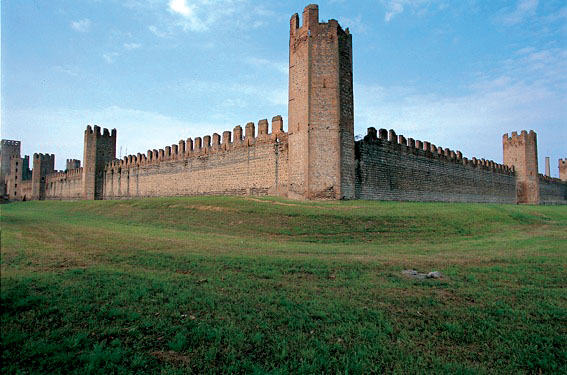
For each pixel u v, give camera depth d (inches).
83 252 486.3
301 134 1216.2
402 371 204.7
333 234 773.9
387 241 718.5
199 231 838.5
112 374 189.6
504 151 2802.7
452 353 226.4
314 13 1243.8
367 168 1360.7
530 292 338.0
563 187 3329.2
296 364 207.3
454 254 556.1
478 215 1024.9
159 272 386.9
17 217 1120.8
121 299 289.0
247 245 630.5
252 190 1428.4
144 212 1197.1
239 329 247.0
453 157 1957.4
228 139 1579.7
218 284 348.2
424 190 1697.8
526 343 237.1
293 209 987.9
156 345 224.1
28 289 298.4
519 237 782.5
